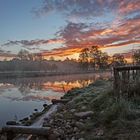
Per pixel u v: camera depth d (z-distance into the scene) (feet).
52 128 30.22
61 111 42.93
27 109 59.41
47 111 46.21
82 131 27.63
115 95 33.45
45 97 84.07
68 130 29.43
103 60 411.34
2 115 51.60
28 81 205.36
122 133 23.71
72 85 132.36
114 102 30.73
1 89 122.11
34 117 41.50
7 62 502.79
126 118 26.16
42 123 35.91
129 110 27.14
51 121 35.83
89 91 53.57
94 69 424.87
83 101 41.73
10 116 50.37
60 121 34.42
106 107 31.32
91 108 34.91
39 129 26.91
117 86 33.73
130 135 22.91
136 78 34.40
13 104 68.18
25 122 37.93
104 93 36.24
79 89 70.03
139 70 34.58
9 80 229.86
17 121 41.37
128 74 34.35
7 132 27.66
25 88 127.24
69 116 35.68
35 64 528.63
